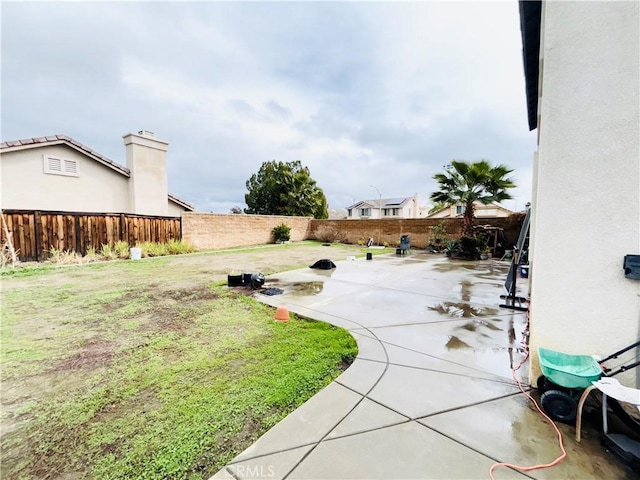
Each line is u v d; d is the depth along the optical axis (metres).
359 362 2.62
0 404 2.04
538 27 2.71
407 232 14.45
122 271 7.44
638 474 1.44
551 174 2.07
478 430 1.75
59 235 8.57
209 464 1.50
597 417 1.84
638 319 1.87
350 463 1.49
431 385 2.25
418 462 1.50
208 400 2.06
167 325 3.65
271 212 26.33
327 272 7.44
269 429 1.76
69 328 3.54
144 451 1.59
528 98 4.14
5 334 3.35
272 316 3.99
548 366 1.91
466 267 8.36
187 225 12.48
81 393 2.17
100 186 11.50
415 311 4.18
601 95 1.89
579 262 2.01
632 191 1.84
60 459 1.55
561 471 1.45
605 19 1.85
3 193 9.16
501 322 3.72
